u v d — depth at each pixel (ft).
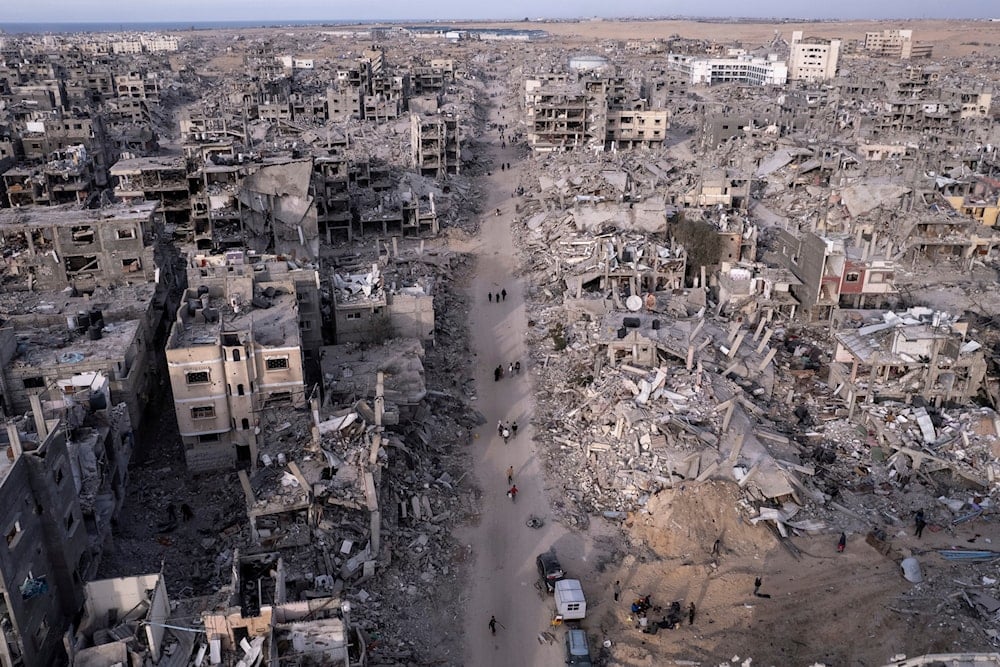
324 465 188.24
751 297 296.10
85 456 171.01
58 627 147.33
